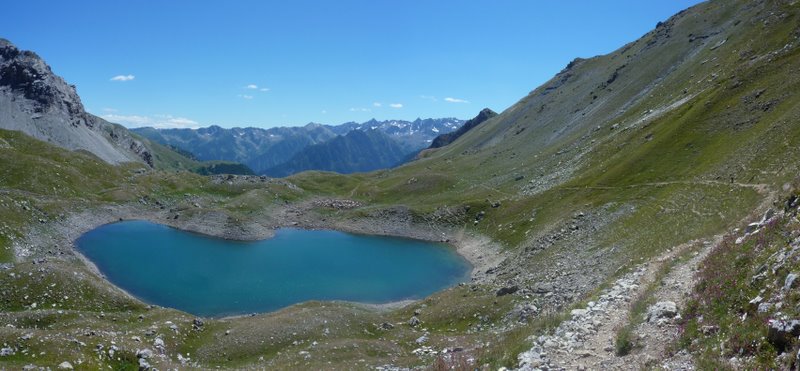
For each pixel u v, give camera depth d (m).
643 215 60.91
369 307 65.00
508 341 25.78
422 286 82.00
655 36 181.12
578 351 20.56
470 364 23.89
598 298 29.30
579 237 67.81
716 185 56.03
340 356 37.94
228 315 67.19
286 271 89.75
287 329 45.47
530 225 93.69
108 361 31.45
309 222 135.75
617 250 53.09
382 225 126.31
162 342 40.53
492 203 119.44
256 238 116.44
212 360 40.66
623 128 121.00
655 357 17.89
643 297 24.86
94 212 118.69
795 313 14.64
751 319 16.20
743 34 117.38
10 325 41.00
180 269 87.94
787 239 19.58
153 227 119.75
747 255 21.09
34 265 57.22
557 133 168.50
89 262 87.69
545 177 123.25
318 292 78.19
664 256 37.47
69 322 42.91
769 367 13.72
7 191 106.94
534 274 60.75
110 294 55.50
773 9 116.25
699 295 20.81
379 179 193.38
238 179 169.12
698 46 143.75
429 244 112.62
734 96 79.94
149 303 70.50
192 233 116.94
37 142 160.38
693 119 83.25
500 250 92.81
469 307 50.50
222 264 93.00
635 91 148.75
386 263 96.69
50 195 122.81
